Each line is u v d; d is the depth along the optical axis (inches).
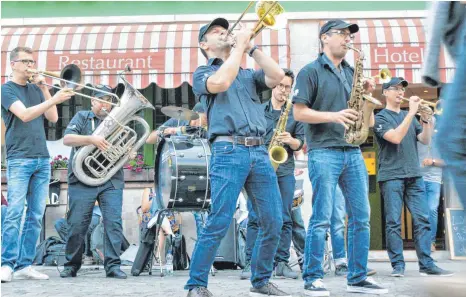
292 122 270.8
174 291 219.9
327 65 204.7
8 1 433.1
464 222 93.4
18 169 265.6
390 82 275.1
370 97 194.7
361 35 395.5
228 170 179.3
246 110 183.8
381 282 243.3
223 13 432.1
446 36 109.0
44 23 427.8
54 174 416.2
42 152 271.4
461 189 93.4
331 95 202.8
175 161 258.5
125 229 415.2
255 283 194.5
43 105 260.4
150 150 434.9
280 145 265.6
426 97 446.9
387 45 393.7
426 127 271.6
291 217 277.6
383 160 275.7
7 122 268.1
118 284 248.8
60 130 444.1
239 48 177.0
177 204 259.9
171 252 332.8
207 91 177.5
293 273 269.9
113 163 287.0
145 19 427.8
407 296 197.2
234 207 180.9
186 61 398.0
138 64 399.2
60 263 365.1
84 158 282.2
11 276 262.5
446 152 95.9
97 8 434.6
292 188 271.1
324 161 198.8
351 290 206.2
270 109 280.5
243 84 187.9
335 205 283.9
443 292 76.5
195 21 426.9
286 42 399.9
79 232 285.9
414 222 272.1
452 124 95.8
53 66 400.8
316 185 200.2
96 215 370.3
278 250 272.8
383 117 273.3
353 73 215.8
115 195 287.0
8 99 264.4
